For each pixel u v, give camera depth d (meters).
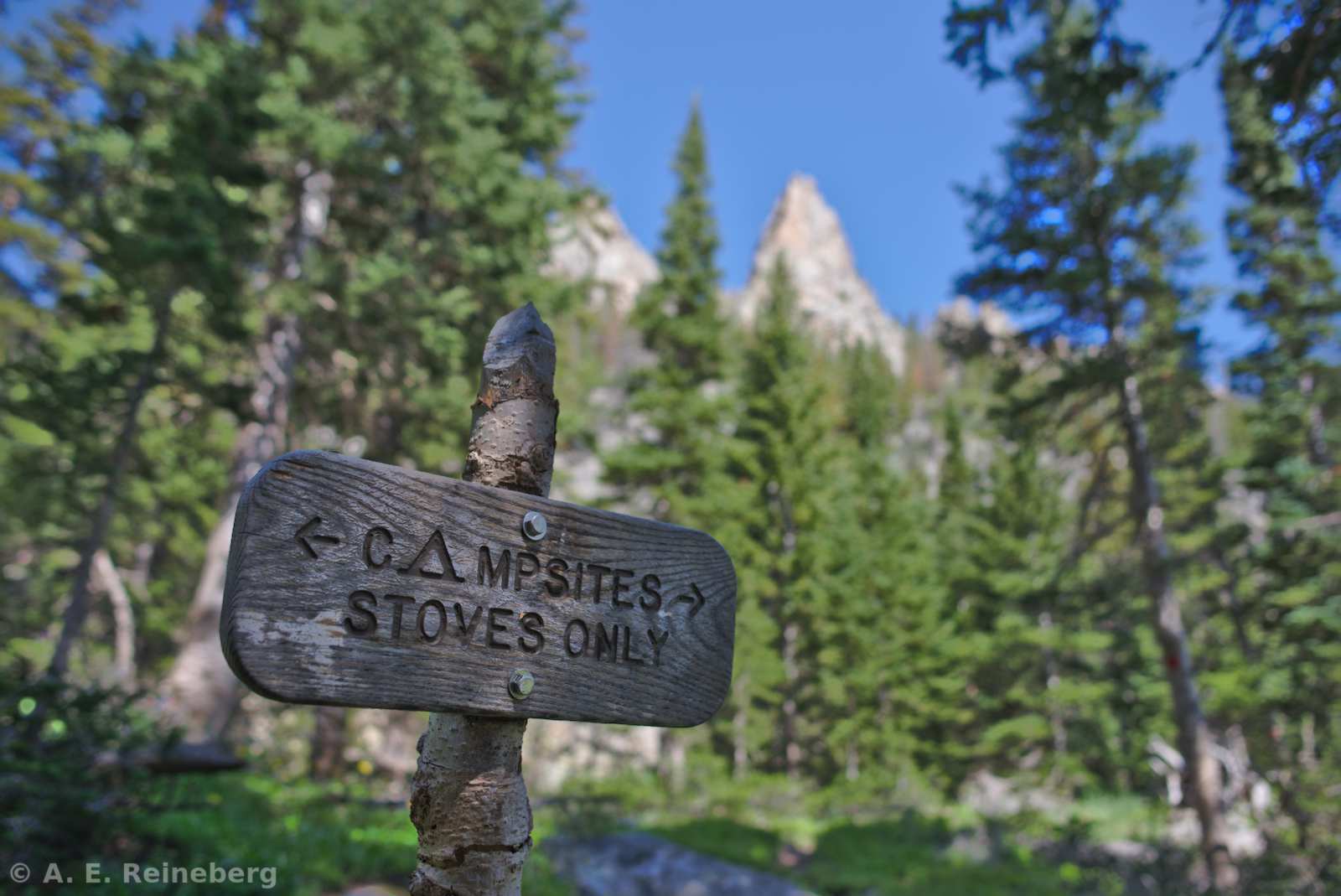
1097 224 15.44
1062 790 26.77
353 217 16.45
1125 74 5.16
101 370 11.63
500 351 2.12
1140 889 14.30
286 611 1.57
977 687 30.55
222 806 7.99
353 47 14.05
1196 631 26.25
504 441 2.04
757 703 28.62
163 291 11.73
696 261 26.25
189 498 20.22
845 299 185.50
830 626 27.52
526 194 16.30
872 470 35.66
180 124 11.91
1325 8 4.03
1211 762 14.08
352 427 17.39
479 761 1.90
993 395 16.70
